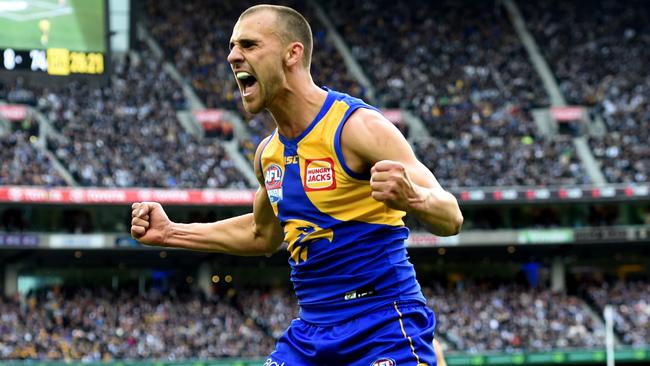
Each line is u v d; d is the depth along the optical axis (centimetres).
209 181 5106
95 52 3541
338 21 6675
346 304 580
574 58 6488
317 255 583
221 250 673
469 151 5622
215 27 6297
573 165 5488
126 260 5325
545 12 6825
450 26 6669
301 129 576
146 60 5903
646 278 5788
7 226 4872
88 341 4494
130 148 5219
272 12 570
